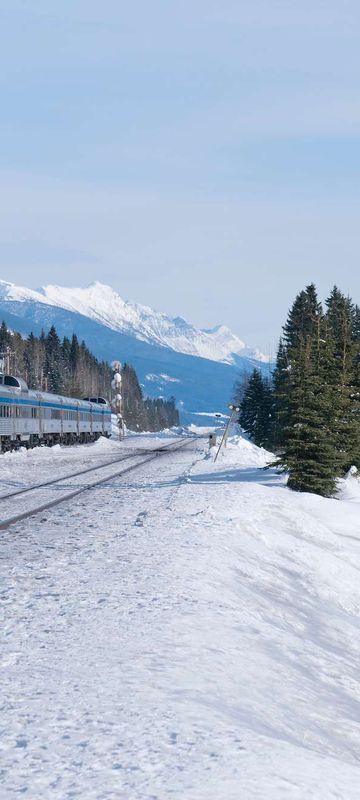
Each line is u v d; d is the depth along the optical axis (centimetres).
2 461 5022
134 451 6844
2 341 18138
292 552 2002
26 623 944
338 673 1055
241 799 499
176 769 538
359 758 771
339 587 1864
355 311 8081
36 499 2672
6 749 568
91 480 3509
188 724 627
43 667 769
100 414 10269
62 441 8169
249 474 4034
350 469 3884
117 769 536
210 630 988
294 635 1188
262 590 1479
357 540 2616
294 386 3569
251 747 592
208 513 2153
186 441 9769
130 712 645
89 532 1833
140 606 1056
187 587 1218
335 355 4334
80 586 1177
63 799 491
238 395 15588
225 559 1573
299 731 756
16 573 1282
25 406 6538
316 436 3453
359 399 4128
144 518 2061
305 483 3412
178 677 768
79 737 590
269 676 883
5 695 683
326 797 528
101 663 788
